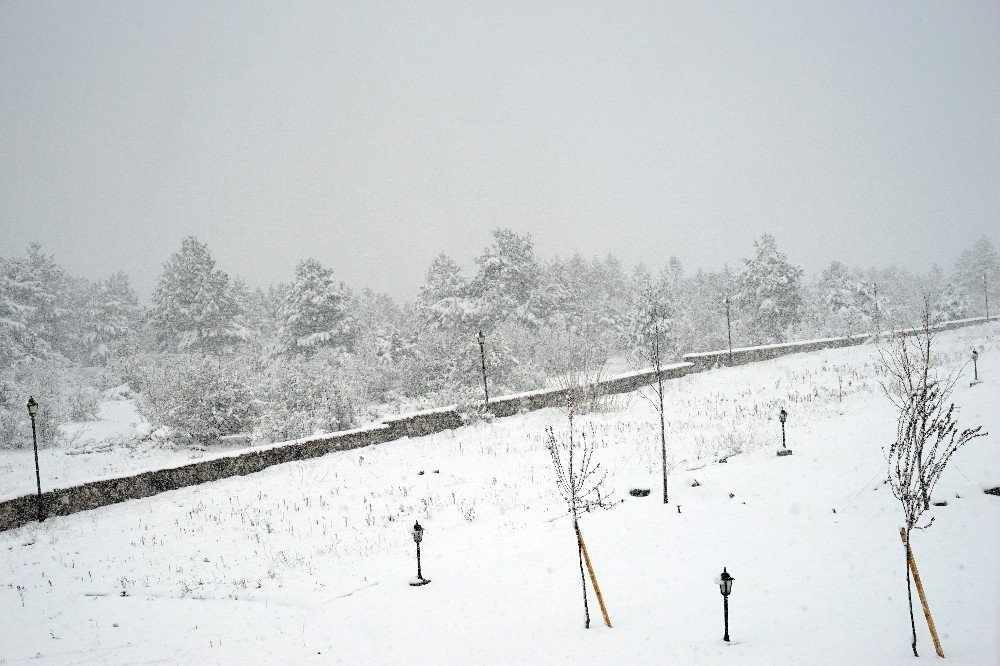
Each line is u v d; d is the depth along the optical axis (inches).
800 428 624.1
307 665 297.7
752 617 296.4
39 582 433.4
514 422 945.5
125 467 864.9
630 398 1058.1
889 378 833.5
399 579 393.1
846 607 296.0
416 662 289.1
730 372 1256.2
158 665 308.5
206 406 984.3
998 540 331.0
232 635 337.1
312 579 409.1
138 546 499.5
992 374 657.0
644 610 315.6
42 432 1030.4
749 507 433.7
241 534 518.6
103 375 1877.5
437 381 1385.3
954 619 273.1
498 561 403.2
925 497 269.9
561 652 282.0
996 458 410.9
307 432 974.4
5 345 1803.6
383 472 698.2
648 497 491.5
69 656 323.0
